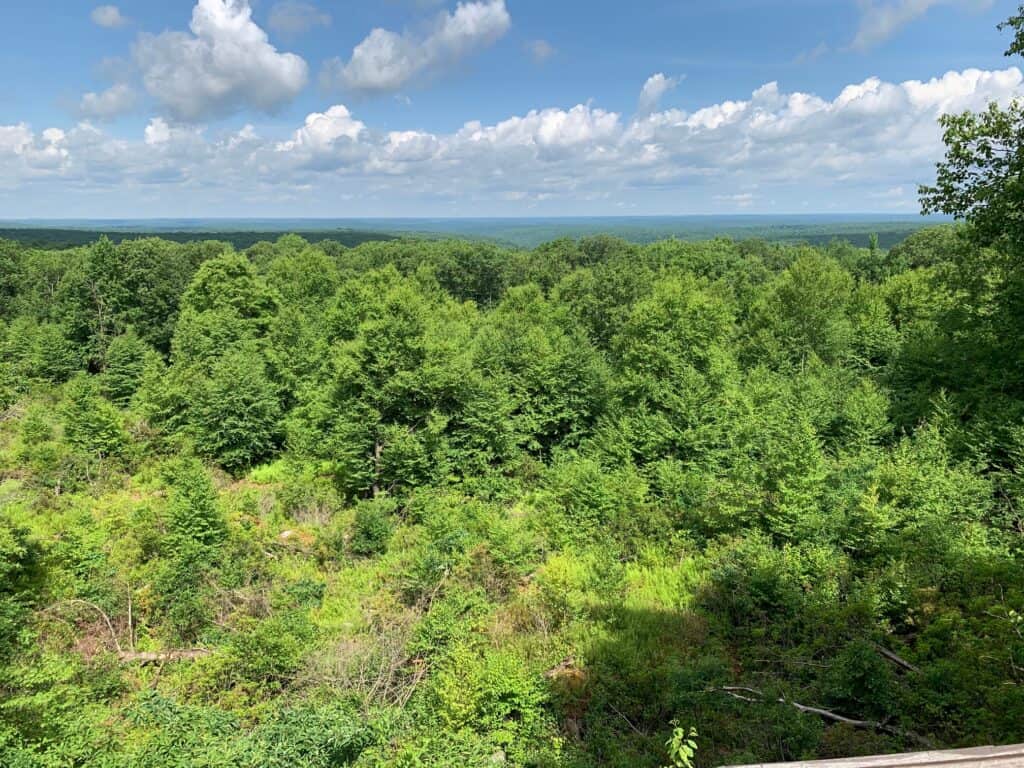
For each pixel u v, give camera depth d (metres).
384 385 25.34
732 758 8.17
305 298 52.94
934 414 19.34
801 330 33.44
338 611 14.94
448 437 25.98
